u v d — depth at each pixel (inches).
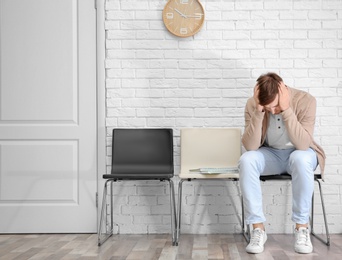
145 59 148.3
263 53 147.6
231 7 148.0
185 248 122.1
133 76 148.5
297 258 109.0
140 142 143.8
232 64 147.9
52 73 149.2
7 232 147.7
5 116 148.9
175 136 147.3
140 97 148.2
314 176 125.0
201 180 146.6
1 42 149.5
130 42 148.6
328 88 146.9
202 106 147.6
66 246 125.8
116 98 148.3
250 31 147.9
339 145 146.3
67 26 149.3
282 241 131.6
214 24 148.1
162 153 142.9
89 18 149.0
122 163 142.8
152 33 148.3
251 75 147.6
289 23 147.6
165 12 147.6
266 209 145.9
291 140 122.0
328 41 147.3
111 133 148.1
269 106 120.6
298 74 147.2
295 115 122.8
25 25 149.5
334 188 145.6
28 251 119.1
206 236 141.0
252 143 124.3
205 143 142.9
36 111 149.1
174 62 148.1
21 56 149.4
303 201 117.7
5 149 148.4
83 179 148.1
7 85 149.2
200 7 147.5
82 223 147.8
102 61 148.4
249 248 115.1
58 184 148.1
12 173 148.2
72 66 149.1
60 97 149.1
